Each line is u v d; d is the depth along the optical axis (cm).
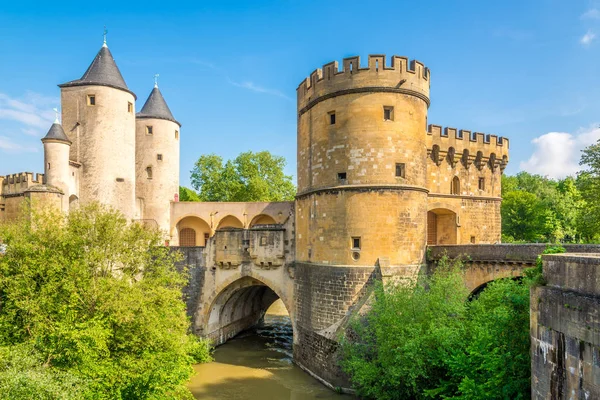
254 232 3566
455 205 3659
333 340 2814
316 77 3066
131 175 4209
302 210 3272
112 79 4062
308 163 3194
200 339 3556
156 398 2038
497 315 1705
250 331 4478
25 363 1473
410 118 2912
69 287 1912
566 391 1148
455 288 2283
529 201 6488
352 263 2830
